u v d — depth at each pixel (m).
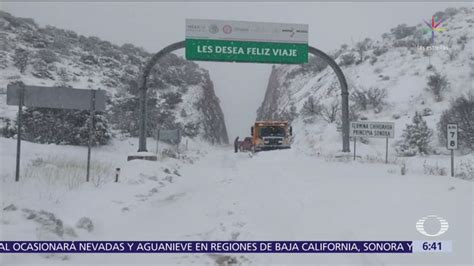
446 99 40.38
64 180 11.12
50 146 21.94
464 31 55.88
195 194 11.62
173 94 62.06
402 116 39.69
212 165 22.48
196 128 58.97
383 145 33.44
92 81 53.94
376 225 6.30
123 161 19.06
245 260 5.61
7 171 11.33
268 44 21.09
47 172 11.60
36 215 6.96
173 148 35.75
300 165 17.31
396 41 61.75
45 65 51.56
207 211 8.98
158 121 40.69
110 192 10.62
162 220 8.29
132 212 9.05
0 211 7.06
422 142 31.08
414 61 50.56
